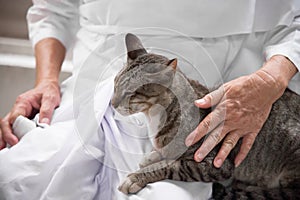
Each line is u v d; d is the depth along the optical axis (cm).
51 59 127
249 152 101
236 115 93
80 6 119
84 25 116
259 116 96
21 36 161
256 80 96
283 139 102
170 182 89
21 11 157
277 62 102
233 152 97
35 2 133
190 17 102
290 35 109
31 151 95
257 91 95
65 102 113
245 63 110
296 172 101
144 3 101
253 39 110
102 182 95
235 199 100
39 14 132
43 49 129
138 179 88
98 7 109
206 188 94
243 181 104
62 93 119
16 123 107
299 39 106
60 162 93
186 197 88
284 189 102
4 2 156
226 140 93
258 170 103
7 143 107
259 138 101
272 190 103
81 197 92
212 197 100
